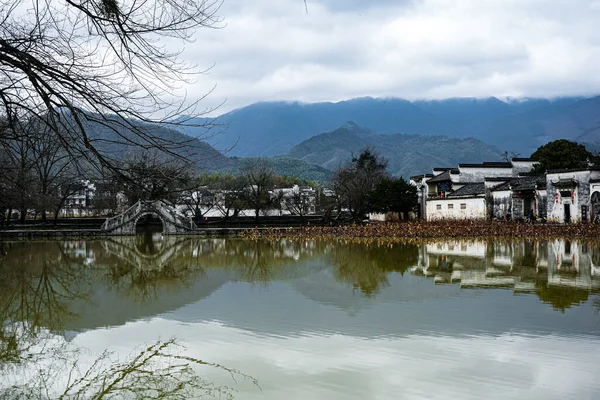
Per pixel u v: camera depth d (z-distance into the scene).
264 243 47.81
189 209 78.88
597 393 10.45
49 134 9.20
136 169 8.61
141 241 51.03
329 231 55.81
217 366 12.32
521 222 56.41
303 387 10.92
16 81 8.38
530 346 13.32
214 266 31.06
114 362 12.88
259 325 15.79
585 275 24.34
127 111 7.98
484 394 10.46
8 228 58.75
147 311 18.22
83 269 30.33
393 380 11.19
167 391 10.89
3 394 11.04
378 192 72.44
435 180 75.88
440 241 44.94
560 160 66.88
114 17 7.80
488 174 72.81
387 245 42.38
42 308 19.14
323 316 16.78
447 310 17.30
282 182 111.19
